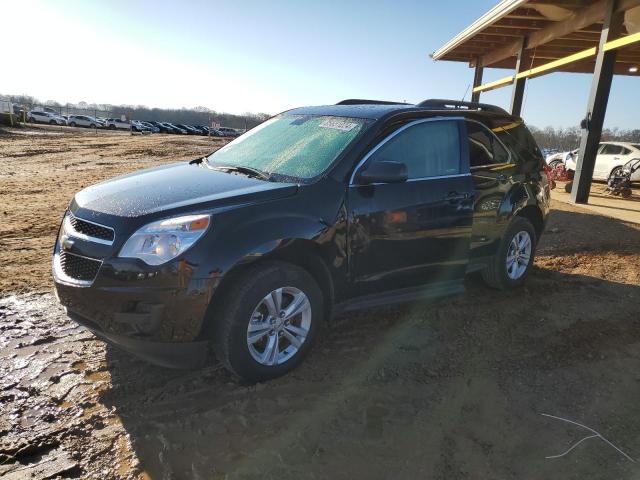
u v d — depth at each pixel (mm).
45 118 53031
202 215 2926
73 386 3064
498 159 4766
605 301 4938
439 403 3088
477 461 2590
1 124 37688
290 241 3104
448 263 4191
